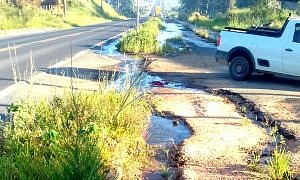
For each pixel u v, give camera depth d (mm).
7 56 16828
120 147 5609
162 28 53531
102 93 7266
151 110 8469
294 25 11359
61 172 4184
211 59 18266
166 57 18734
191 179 5145
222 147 6391
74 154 4352
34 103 6250
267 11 40625
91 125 5191
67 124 5652
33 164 4348
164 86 11289
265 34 11992
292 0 41375
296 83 12070
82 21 72250
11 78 11523
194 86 11391
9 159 4363
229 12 52938
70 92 7270
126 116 6531
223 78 12875
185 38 33250
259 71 12109
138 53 19812
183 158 5895
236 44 12438
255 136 6988
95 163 4344
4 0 50969
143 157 5836
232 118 8102
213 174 5332
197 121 7828
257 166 5574
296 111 8586
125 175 5055
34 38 28562
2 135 5242
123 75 12914
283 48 11414
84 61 16234
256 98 9758
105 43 25781
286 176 5188
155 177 5238
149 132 7160
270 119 7953
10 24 41031
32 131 5270
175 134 7078
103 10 114875
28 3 58125
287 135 7070
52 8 72188
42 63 15141
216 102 9461
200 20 68375
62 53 18906
